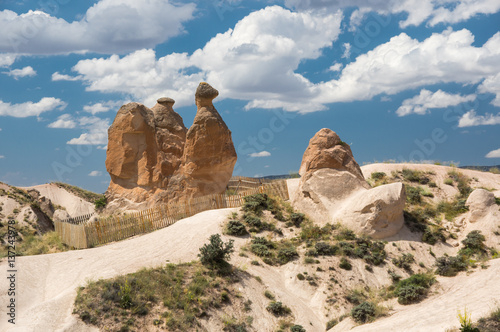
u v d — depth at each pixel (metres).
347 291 24.52
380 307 21.77
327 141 33.66
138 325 18.61
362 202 30.25
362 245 28.14
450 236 30.94
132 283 20.70
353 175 32.75
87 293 19.67
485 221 30.47
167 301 20.11
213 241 24.41
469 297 19.95
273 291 23.53
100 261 24.73
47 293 20.78
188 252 26.23
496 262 24.41
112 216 40.16
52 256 26.03
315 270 26.03
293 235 30.08
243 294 22.55
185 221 32.12
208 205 36.06
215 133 39.03
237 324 20.50
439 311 18.92
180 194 40.19
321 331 21.58
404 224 31.34
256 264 26.00
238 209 32.97
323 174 32.75
